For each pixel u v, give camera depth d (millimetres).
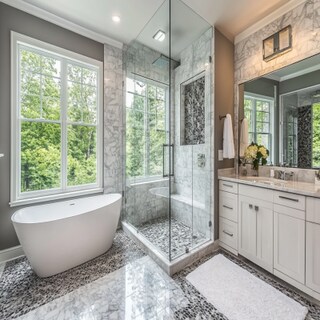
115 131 2912
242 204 2021
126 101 2979
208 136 2379
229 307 1408
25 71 2215
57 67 2436
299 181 1973
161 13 2162
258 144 2359
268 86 2238
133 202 2844
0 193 2014
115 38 2756
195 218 2439
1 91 2002
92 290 1596
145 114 2799
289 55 2021
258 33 2305
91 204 2549
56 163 2449
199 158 2486
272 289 1595
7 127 2041
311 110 1900
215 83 2318
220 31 2387
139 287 1628
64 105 2477
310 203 1436
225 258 2088
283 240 1626
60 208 2320
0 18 1976
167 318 1321
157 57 2582
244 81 2482
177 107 2633
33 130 2281
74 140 2607
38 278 1754
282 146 2137
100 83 2729
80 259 1936
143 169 2760
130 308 1408
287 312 1360
